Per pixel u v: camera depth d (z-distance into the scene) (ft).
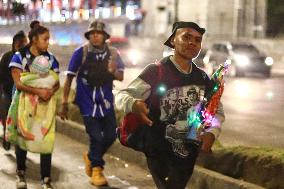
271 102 53.26
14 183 22.44
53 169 24.98
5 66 26.08
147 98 14.66
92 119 21.97
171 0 176.55
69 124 32.55
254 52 89.40
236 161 21.02
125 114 14.71
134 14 190.19
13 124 20.45
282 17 156.25
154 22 184.96
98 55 21.84
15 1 50.19
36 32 20.01
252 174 20.26
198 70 14.94
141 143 14.92
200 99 14.74
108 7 208.23
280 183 19.26
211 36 162.40
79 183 22.67
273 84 74.90
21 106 20.07
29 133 20.01
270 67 87.92
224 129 36.65
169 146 14.76
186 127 14.67
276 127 37.93
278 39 140.26
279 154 20.24
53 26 124.47
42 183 21.08
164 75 14.51
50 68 20.22
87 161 22.77
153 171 15.26
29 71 20.06
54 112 20.44
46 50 20.33
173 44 14.92
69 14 153.48
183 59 14.62
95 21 21.86
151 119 14.69
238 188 19.88
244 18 158.92
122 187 22.22
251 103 52.26
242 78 85.66
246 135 34.45
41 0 85.71
